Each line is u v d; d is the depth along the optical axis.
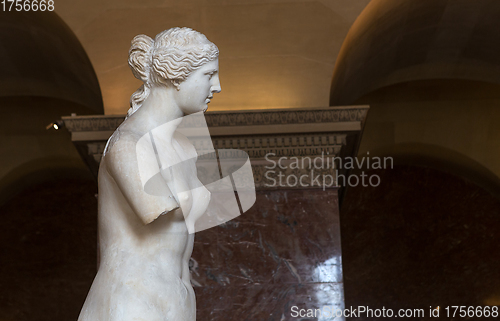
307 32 6.20
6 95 8.31
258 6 6.15
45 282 9.74
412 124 9.32
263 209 5.46
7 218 9.91
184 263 1.94
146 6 6.10
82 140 5.70
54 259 9.84
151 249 1.82
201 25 6.17
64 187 10.08
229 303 5.18
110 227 1.86
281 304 5.18
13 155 9.24
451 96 9.08
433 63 7.87
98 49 6.09
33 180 9.93
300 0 6.17
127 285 1.75
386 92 9.15
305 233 5.40
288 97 6.14
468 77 8.12
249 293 5.21
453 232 9.88
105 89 6.05
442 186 10.04
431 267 9.84
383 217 10.05
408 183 10.10
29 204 10.00
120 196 1.85
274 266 5.29
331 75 6.18
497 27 6.71
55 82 7.91
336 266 5.29
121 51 6.09
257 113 5.63
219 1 6.13
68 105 9.02
